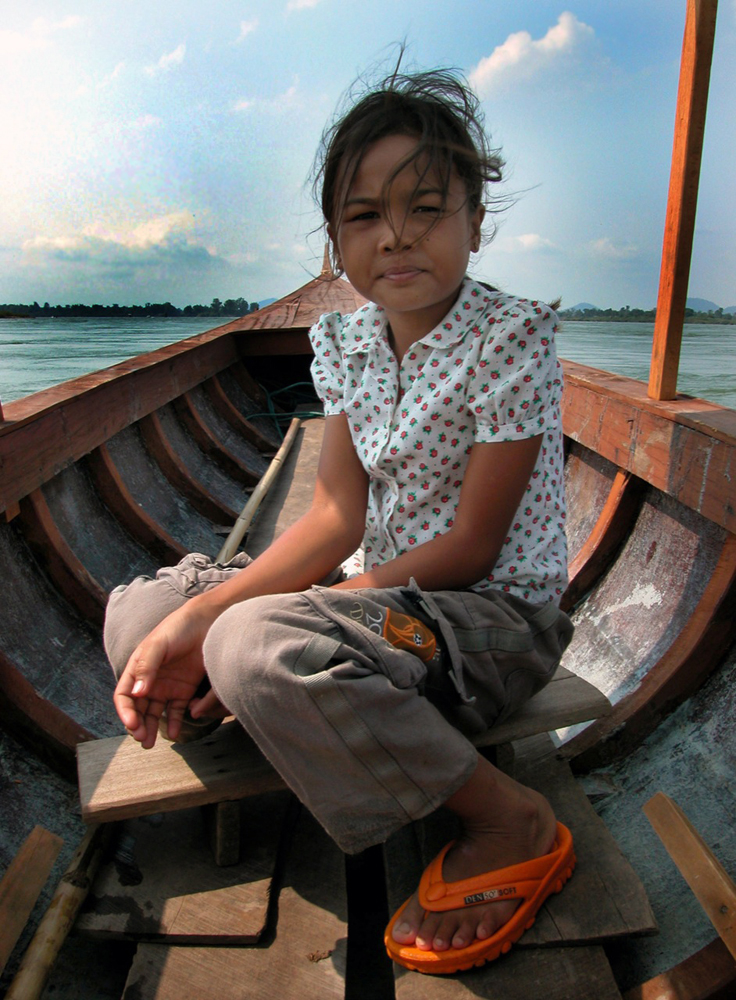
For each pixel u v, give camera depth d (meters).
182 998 0.99
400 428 1.17
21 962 0.98
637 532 1.97
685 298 1.74
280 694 0.92
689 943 1.08
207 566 1.29
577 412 2.39
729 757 1.29
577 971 0.99
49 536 1.80
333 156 1.11
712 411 1.66
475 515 1.11
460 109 1.14
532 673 1.15
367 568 1.36
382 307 1.22
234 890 1.14
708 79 1.60
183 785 1.09
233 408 3.96
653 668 1.49
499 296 1.16
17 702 1.37
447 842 1.20
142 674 1.02
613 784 1.42
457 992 0.98
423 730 0.95
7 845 1.19
